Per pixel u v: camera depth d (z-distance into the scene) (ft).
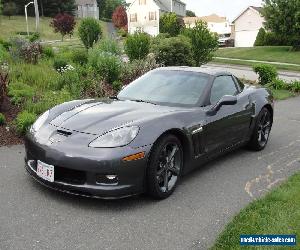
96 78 34.63
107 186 13.08
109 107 15.48
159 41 54.29
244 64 104.22
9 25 247.91
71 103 16.34
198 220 13.24
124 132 13.46
